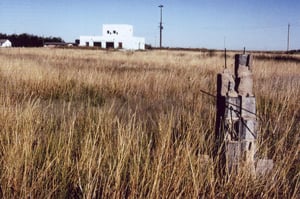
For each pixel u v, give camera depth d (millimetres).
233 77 3332
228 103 3277
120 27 76438
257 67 16312
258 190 3068
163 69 15547
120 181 2961
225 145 3258
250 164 3186
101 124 4191
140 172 3070
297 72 15969
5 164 3049
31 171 3094
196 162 3182
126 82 9586
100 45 75188
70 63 17297
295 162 3662
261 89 8445
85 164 3119
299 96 7695
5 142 3498
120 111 6723
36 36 88688
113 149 3490
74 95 8430
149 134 4504
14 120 4164
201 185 2914
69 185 3049
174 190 2818
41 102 7590
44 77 9141
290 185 3262
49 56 25734
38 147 3400
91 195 2838
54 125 4680
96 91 8766
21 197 2797
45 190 2846
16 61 12984
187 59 23297
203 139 3627
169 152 3316
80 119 4887
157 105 7621
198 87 9742
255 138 3271
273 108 6758
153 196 2744
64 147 3506
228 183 3000
